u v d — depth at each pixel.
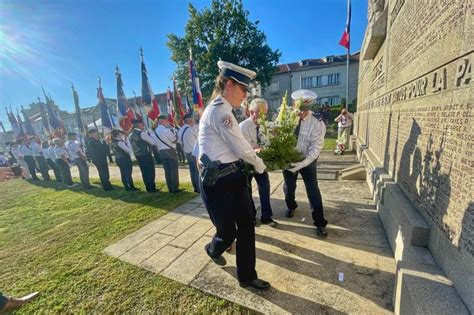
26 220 4.38
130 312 1.89
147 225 3.53
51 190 7.20
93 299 2.07
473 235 1.20
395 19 3.19
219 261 2.38
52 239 3.39
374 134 4.78
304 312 1.74
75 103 12.05
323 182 4.84
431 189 1.77
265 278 2.12
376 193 3.44
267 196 3.08
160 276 2.29
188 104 12.16
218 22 21.05
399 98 2.86
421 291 1.34
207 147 1.81
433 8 1.88
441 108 1.67
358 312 1.70
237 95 1.81
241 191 1.89
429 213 1.78
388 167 3.29
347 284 1.98
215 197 1.85
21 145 9.80
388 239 2.58
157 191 5.57
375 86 4.82
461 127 1.38
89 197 5.69
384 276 2.04
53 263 2.71
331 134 15.37
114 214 4.18
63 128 13.09
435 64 1.80
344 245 2.56
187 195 4.93
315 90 29.84
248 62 21.70
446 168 1.55
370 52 4.82
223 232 1.92
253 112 2.88
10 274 2.57
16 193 7.30
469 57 1.32
